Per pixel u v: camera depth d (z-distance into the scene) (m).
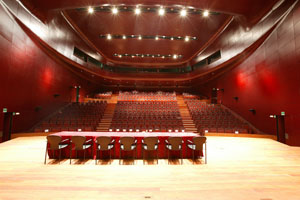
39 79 8.09
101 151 3.89
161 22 9.20
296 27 5.33
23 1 6.29
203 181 2.59
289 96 5.75
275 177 2.77
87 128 7.64
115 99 14.12
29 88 7.35
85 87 13.72
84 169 3.09
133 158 3.80
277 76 6.38
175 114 9.80
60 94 10.18
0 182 2.45
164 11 8.19
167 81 15.95
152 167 3.26
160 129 7.68
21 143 5.53
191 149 4.01
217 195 2.13
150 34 10.53
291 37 5.57
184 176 2.79
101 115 9.58
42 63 8.33
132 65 15.94
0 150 4.55
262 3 6.36
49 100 9.00
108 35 10.71
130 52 13.52
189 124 8.94
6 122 6.22
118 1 6.42
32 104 7.59
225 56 9.86
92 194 2.13
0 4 5.47
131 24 9.40
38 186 2.33
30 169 3.05
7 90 6.00
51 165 3.32
